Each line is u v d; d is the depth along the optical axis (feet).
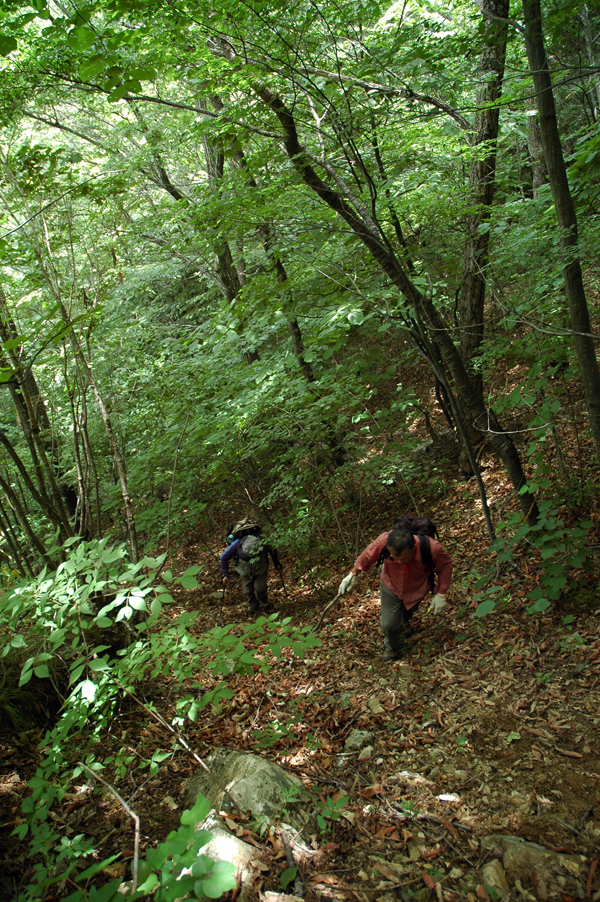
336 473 20.25
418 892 6.97
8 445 10.50
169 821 8.52
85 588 8.51
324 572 20.17
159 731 10.82
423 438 26.78
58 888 7.29
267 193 16.83
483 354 18.66
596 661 10.73
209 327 24.59
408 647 13.61
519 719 9.89
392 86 14.62
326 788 9.14
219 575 24.03
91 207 14.83
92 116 26.12
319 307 18.61
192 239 20.57
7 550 15.28
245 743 10.69
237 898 6.80
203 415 23.65
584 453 17.24
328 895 7.02
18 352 10.43
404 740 10.07
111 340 21.61
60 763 8.07
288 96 14.25
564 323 16.89
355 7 14.42
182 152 29.32
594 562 13.23
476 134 19.19
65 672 11.39
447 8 20.89
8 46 7.94
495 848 7.45
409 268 19.24
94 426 23.67
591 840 7.30
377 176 16.99
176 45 13.99
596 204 15.80
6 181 11.68
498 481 20.07
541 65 9.24
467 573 15.92
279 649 8.57
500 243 19.63
